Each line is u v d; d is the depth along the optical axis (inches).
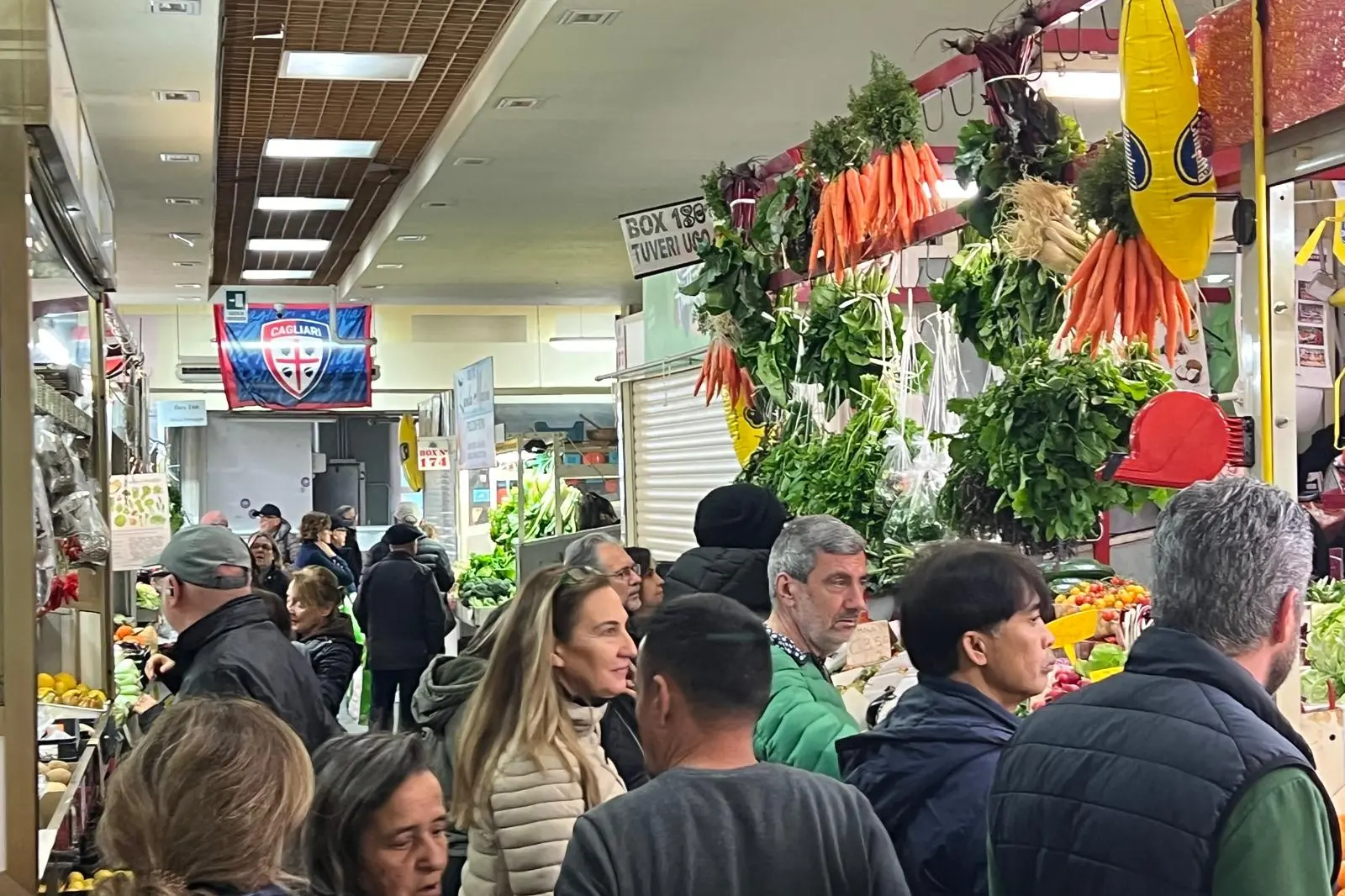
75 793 128.1
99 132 273.4
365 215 474.0
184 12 200.5
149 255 437.7
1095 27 229.9
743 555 144.7
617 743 126.0
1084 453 130.5
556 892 70.4
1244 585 65.8
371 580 346.6
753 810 71.2
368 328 577.9
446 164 348.8
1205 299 168.7
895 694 128.9
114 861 63.4
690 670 74.4
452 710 113.5
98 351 177.0
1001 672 85.2
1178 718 65.1
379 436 815.7
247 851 62.2
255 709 67.4
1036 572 86.9
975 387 196.2
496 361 761.6
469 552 535.2
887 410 173.5
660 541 324.2
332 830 77.0
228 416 743.7
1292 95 87.7
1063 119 128.3
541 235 450.6
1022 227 120.9
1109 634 130.4
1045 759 70.2
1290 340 91.3
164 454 485.4
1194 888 61.4
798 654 110.9
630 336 350.6
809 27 246.4
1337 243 124.7
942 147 181.8
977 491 142.9
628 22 241.4
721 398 261.1
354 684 442.6
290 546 490.9
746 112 303.6
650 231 245.3
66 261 145.0
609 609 97.3
